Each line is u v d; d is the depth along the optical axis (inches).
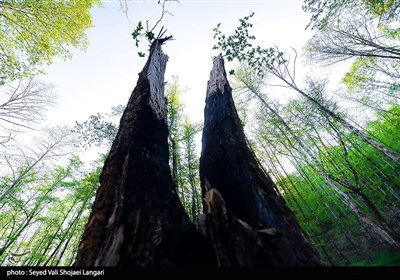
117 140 203.6
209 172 236.1
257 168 202.1
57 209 680.4
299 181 661.9
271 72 525.3
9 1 308.3
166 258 123.6
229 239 124.0
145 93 263.0
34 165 602.2
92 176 525.7
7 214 611.5
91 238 129.9
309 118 553.0
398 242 270.7
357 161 574.9
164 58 383.6
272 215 150.2
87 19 385.7
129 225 128.0
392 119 650.8
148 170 181.2
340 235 388.5
